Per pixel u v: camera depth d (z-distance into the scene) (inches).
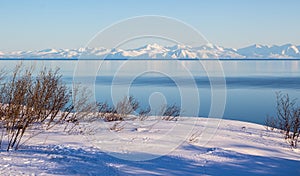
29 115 289.1
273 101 901.2
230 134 346.0
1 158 212.8
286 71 2906.0
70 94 387.5
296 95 1045.8
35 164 206.5
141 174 206.4
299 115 534.0
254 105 826.2
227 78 1916.8
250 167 234.1
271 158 261.4
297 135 366.3
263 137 352.2
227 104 848.9
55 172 194.9
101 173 200.7
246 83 1536.7
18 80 296.5
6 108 308.2
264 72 2714.1
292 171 230.4
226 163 239.3
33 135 286.0
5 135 274.7
